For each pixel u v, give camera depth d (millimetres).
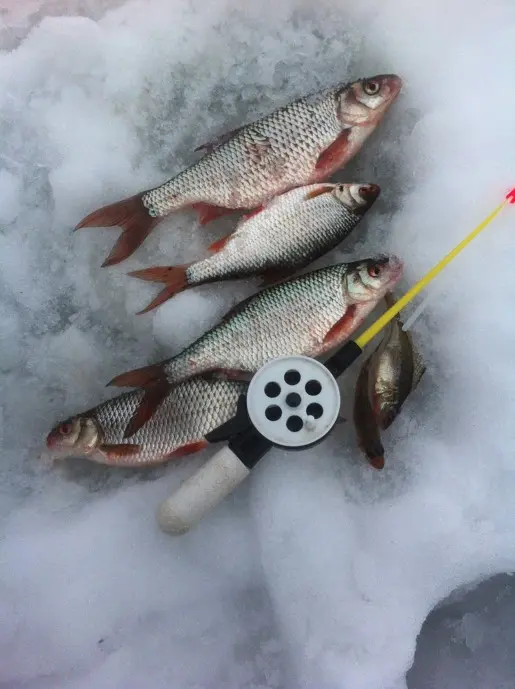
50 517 404
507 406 394
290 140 405
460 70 426
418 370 392
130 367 422
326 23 449
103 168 437
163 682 378
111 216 406
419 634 379
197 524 393
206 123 445
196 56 449
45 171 440
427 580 378
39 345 426
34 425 417
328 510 393
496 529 381
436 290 404
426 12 435
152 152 442
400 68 433
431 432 399
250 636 384
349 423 404
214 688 377
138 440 390
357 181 437
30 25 455
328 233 405
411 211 419
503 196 408
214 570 392
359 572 381
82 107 446
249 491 400
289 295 390
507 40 426
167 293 402
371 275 379
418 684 373
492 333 401
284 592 384
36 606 387
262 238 400
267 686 375
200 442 387
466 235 408
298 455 402
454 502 386
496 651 377
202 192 410
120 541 397
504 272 403
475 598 384
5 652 380
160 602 388
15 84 449
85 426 388
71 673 380
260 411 340
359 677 364
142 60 447
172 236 431
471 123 418
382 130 432
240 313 390
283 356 352
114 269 427
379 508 390
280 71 448
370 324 412
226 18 450
